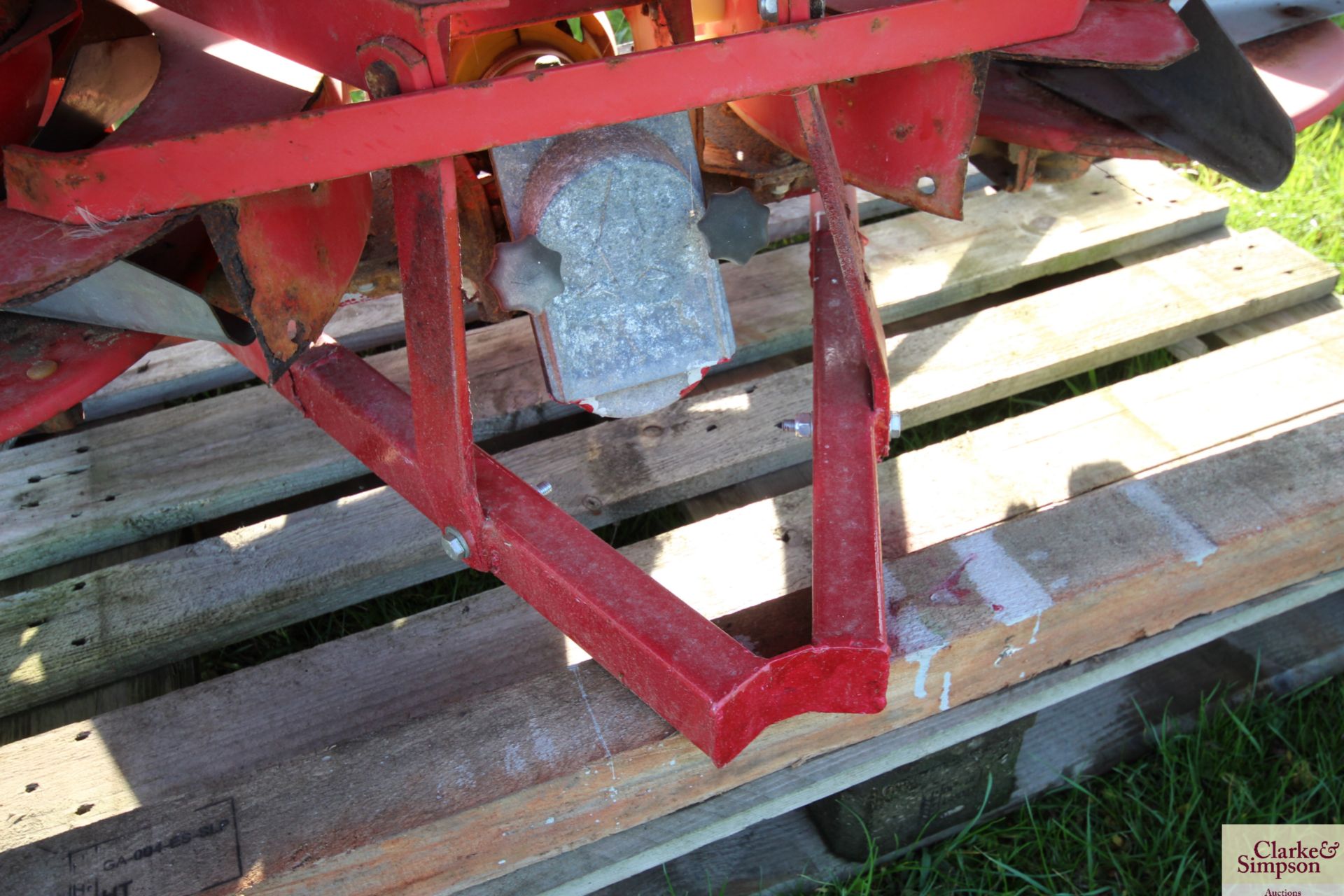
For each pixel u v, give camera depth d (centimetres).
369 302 236
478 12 143
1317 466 170
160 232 118
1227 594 166
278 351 134
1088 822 174
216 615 171
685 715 123
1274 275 227
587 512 185
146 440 201
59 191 115
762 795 149
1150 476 169
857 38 124
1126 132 171
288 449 198
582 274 141
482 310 185
